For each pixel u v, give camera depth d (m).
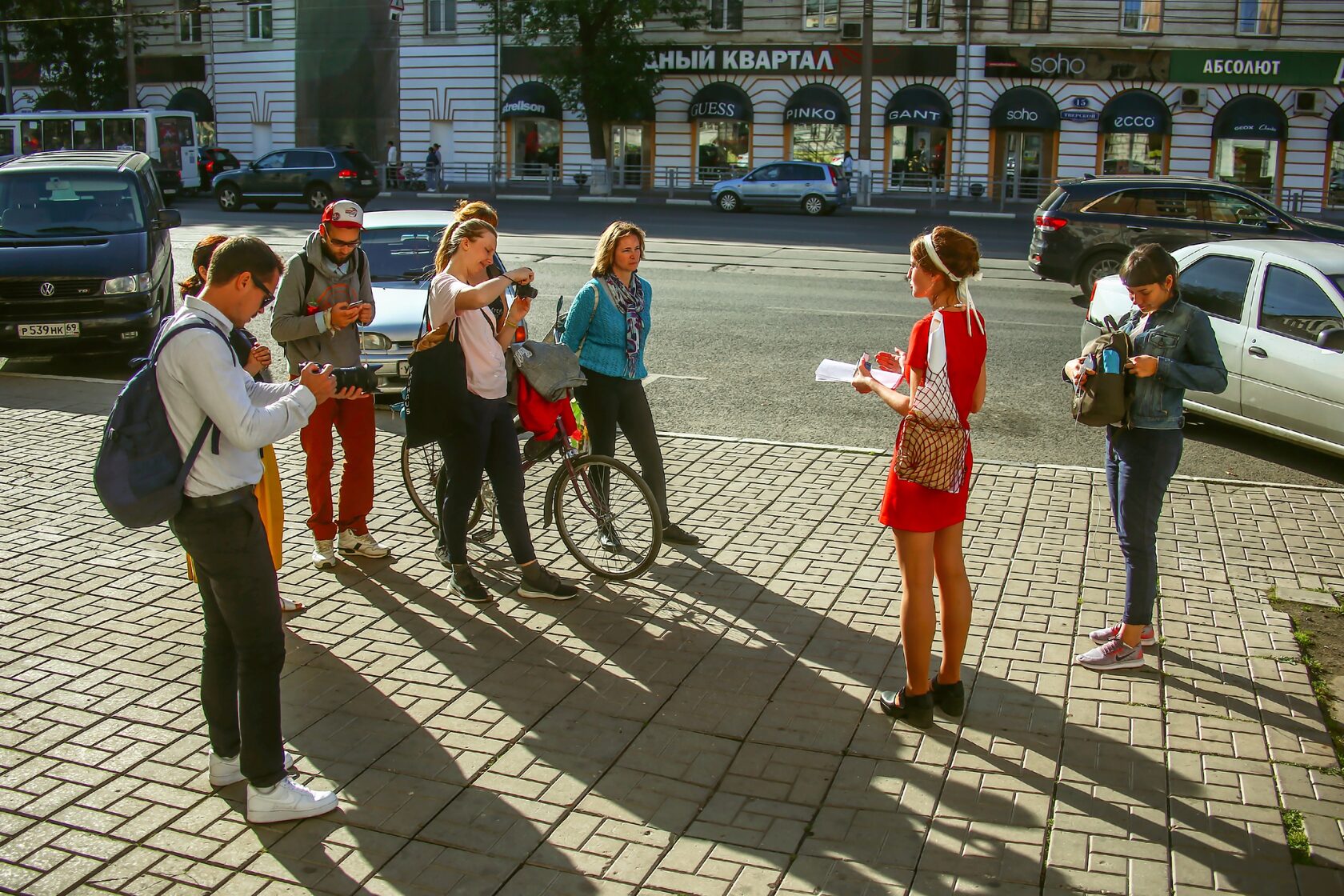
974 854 3.75
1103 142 36.47
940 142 37.50
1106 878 3.63
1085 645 5.29
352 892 3.53
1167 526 6.89
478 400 5.50
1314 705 4.77
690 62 38.47
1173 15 35.41
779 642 5.29
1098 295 10.17
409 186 39.97
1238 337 8.79
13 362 11.92
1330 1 34.44
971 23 36.28
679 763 4.28
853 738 4.47
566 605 5.69
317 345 5.86
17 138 35.06
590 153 40.56
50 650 5.09
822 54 37.44
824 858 3.72
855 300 15.24
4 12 43.66
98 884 3.55
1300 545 6.61
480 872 3.63
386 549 6.28
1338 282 8.29
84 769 4.18
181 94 44.44
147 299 11.42
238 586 3.73
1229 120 35.16
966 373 4.31
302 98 42.88
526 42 40.19
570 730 4.51
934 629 4.47
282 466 7.89
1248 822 3.94
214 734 4.04
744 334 12.87
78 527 6.63
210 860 3.68
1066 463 8.39
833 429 9.20
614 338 6.20
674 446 8.45
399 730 4.48
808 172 31.59
